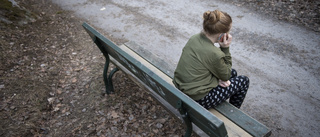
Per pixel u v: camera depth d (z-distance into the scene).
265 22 5.38
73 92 3.73
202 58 2.14
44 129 3.12
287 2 5.93
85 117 3.30
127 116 3.27
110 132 3.06
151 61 3.34
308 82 3.78
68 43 5.03
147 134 3.01
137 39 5.22
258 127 2.19
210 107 2.41
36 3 7.02
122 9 6.55
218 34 2.14
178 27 5.53
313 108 3.34
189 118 2.11
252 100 3.54
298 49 4.50
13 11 5.56
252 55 4.48
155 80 2.12
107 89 3.62
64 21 6.05
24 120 3.21
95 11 6.54
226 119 2.33
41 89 3.74
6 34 4.94
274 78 3.92
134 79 3.09
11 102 3.48
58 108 3.44
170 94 2.04
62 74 4.11
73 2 7.15
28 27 5.48
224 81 2.31
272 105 3.44
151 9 6.42
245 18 5.61
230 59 2.35
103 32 5.55
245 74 4.06
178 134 2.98
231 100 2.77
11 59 4.35
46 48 4.82
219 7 6.17
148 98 3.54
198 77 2.19
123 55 2.49
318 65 4.09
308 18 5.29
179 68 2.31
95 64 4.34
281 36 4.89
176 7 6.40
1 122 3.16
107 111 3.36
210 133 1.94
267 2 6.08
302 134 3.01
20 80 3.88
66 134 3.06
